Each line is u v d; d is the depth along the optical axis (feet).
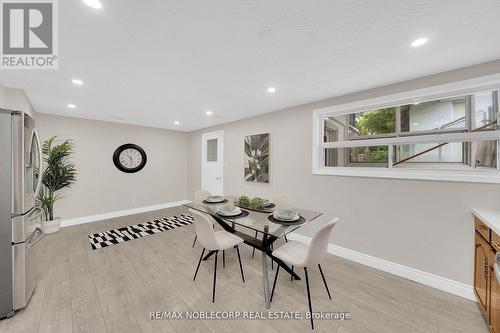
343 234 8.61
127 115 12.46
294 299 5.96
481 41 4.83
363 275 7.23
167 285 6.56
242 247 9.53
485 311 5.06
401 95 7.22
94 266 7.68
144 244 9.73
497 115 5.89
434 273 6.59
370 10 3.91
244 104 10.06
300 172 10.11
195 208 8.06
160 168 17.07
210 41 4.95
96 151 13.73
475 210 5.71
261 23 4.31
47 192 11.57
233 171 14.01
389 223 7.45
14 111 5.22
